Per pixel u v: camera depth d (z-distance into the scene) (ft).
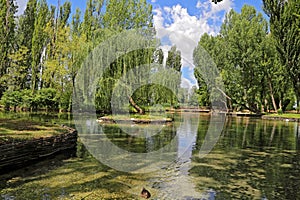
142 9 59.06
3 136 20.17
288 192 14.94
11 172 17.02
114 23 57.36
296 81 67.62
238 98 87.30
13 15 75.87
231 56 83.41
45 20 77.30
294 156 24.54
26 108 69.82
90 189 14.47
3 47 71.82
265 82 86.89
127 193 14.07
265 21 94.58
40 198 12.93
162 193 14.29
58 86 67.41
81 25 76.33
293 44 65.05
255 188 15.51
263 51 82.99
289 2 64.90
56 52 68.64
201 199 13.67
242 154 25.16
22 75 73.87
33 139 20.29
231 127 51.13
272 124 59.52
